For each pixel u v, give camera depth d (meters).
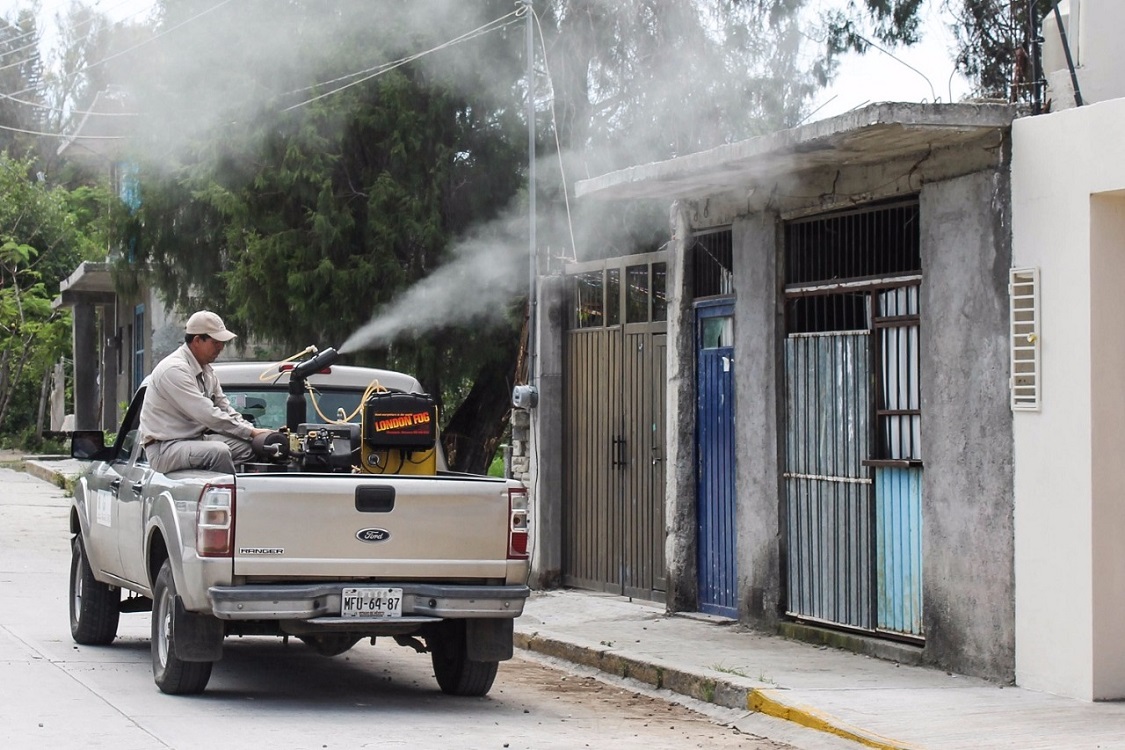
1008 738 7.34
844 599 10.16
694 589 11.87
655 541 12.44
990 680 8.83
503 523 8.10
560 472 13.83
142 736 6.95
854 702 8.20
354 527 7.79
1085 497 8.20
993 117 8.65
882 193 9.77
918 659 9.41
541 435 13.80
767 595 10.88
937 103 8.77
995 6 15.58
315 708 8.12
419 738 7.26
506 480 8.23
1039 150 8.54
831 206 10.26
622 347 12.94
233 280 16.70
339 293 16.44
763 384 10.94
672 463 11.91
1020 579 8.64
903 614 9.66
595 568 13.33
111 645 10.33
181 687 8.19
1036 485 8.53
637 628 11.18
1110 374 8.24
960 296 9.09
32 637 10.52
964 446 9.05
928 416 9.36
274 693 8.63
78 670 9.06
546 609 12.30
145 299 28.64
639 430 12.67
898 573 9.70
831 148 9.27
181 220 17.89
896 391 9.78
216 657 7.95
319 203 16.36
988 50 15.59
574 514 13.66
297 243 16.50
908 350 9.67
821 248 10.58
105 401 33.25
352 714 7.96
